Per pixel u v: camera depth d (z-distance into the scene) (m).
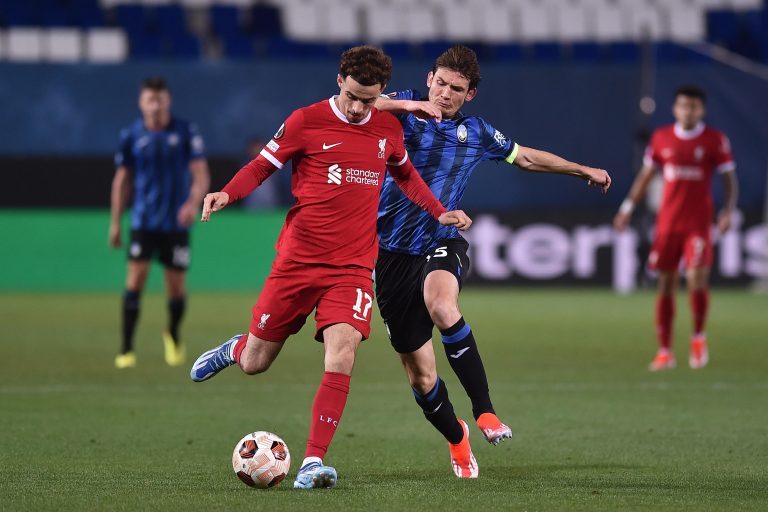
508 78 72.81
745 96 73.56
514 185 73.00
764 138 73.50
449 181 20.25
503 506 16.19
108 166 66.56
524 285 69.38
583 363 37.44
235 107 70.62
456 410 28.34
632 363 37.66
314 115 18.02
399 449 22.19
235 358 18.66
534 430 24.81
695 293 36.88
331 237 17.88
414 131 20.09
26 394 29.61
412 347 19.42
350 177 17.94
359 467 20.11
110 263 66.38
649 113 71.56
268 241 67.31
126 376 33.59
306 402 28.91
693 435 24.08
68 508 15.80
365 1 80.12
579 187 73.31
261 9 79.12
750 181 73.44
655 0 81.75
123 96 69.56
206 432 24.06
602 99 73.31
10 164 65.56
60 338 43.38
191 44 76.56
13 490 17.28
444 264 19.53
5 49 74.25
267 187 67.62
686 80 73.38
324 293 17.92
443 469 19.95
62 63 69.00
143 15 77.12
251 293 65.31
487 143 20.33
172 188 36.47
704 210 36.78
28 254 65.56
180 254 36.69
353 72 17.42
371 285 18.16
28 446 21.91
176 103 70.12
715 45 80.19
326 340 17.70
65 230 65.88
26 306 56.47
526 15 80.56
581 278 69.75
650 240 69.81
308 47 78.12
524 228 69.31
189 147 36.72
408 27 79.62
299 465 20.16
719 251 70.06
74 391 30.36
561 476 19.20
